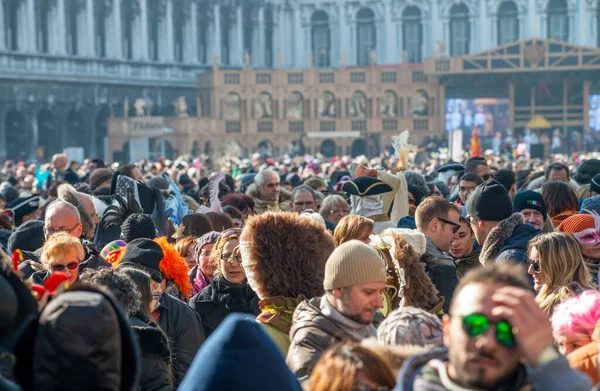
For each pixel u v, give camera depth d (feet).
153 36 610.65
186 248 89.92
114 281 58.34
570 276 63.31
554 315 52.42
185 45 628.28
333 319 52.01
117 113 577.84
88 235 98.48
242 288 71.46
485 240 77.46
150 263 67.21
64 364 36.27
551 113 548.72
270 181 130.62
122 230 89.76
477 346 30.83
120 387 38.09
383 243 63.21
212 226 97.55
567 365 32.27
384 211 103.14
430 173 216.13
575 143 544.21
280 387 36.81
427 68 537.24
